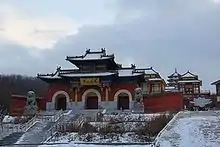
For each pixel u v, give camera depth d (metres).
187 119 43.00
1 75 135.25
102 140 46.03
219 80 97.31
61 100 78.62
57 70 81.06
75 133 48.66
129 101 74.81
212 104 92.19
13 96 74.75
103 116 58.91
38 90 136.75
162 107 72.12
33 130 50.88
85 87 76.62
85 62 78.31
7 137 47.50
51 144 44.56
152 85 104.81
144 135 46.16
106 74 73.94
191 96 110.19
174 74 136.25
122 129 48.59
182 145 37.16
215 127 39.84
